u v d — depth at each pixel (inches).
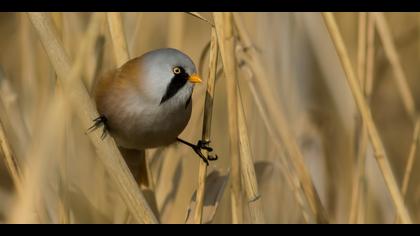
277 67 377.7
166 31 409.4
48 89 333.7
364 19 334.3
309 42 388.2
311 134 393.1
